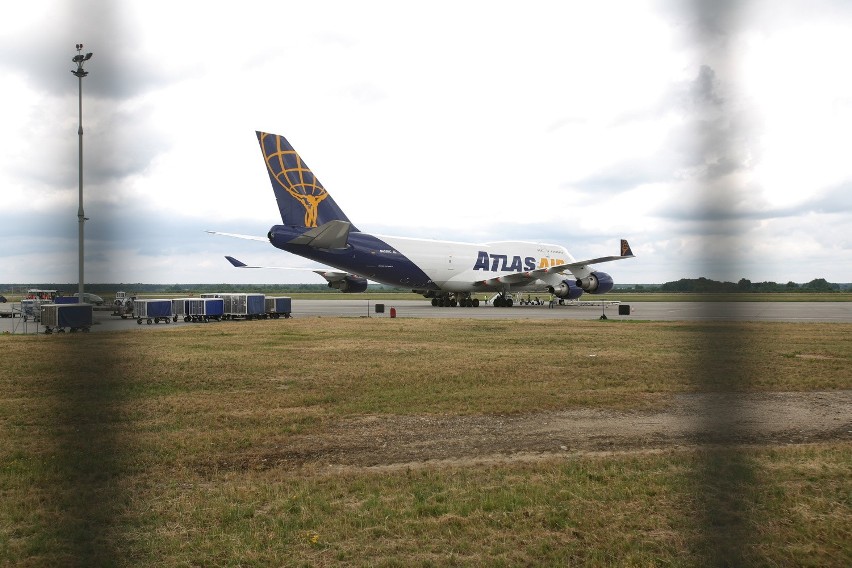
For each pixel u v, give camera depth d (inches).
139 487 372.5
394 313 1765.5
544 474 386.0
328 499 347.9
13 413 558.9
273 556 281.6
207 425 516.7
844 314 2070.6
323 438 478.9
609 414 555.2
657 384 692.1
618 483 369.7
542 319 1689.2
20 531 311.7
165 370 789.9
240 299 1747.0
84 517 327.3
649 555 282.2
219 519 322.0
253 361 869.2
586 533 304.3
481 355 933.8
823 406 586.6
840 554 283.7
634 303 3112.7
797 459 414.3
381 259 2075.5
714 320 1706.4
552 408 577.6
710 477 380.2
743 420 531.8
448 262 2269.9
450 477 381.7
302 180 1847.9
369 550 287.0
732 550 286.8
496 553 284.7
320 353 959.0
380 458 428.8
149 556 283.9
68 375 755.4
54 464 413.4
